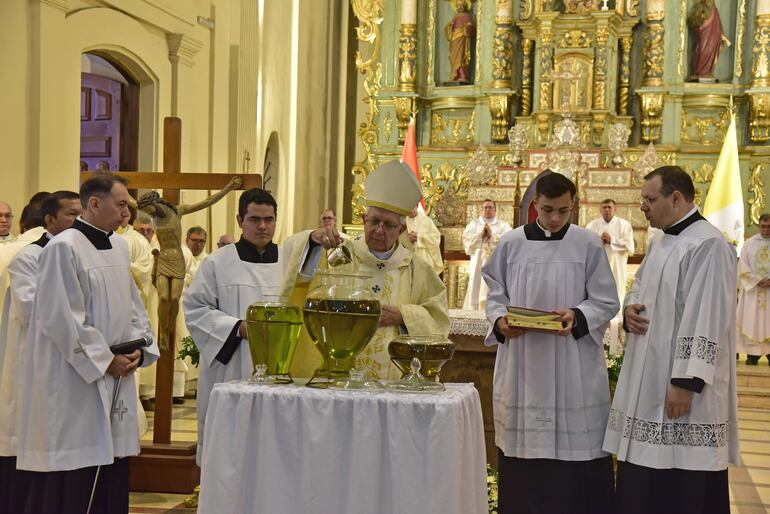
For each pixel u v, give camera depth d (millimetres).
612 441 3836
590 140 13445
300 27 13547
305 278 3324
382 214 3350
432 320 3326
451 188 13898
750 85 13500
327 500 2787
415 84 14336
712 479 3680
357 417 2758
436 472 2709
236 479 2814
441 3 14625
